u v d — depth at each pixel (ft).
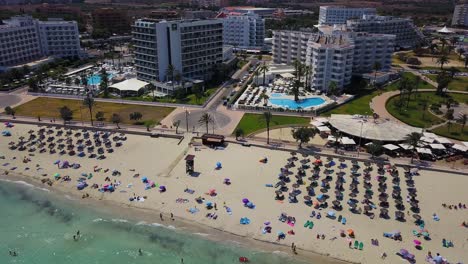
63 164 409.69
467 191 357.41
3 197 361.10
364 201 337.31
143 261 287.48
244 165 407.85
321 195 343.87
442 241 290.35
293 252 285.23
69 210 341.82
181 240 303.68
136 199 350.23
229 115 551.18
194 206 338.75
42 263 290.56
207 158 424.05
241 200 345.31
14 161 422.00
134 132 490.08
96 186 370.73
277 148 442.50
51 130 495.41
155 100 619.67
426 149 419.13
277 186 364.38
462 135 476.95
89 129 501.56
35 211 343.26
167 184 372.38
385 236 295.69
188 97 636.89
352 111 567.18
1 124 522.88
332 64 653.71
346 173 388.37
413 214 319.68
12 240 312.50
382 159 414.21
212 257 286.66
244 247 292.81
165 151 442.50
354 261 273.75
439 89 645.92
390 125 475.72
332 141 452.35
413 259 271.49
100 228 320.70
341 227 306.96
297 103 604.08
